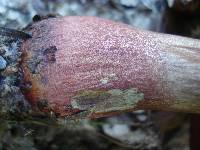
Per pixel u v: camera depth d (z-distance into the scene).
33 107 0.07
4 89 0.07
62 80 0.07
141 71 0.07
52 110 0.07
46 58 0.07
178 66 0.07
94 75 0.07
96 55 0.07
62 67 0.07
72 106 0.07
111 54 0.07
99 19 0.07
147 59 0.07
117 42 0.07
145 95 0.07
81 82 0.07
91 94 0.07
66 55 0.07
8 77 0.07
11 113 0.07
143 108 0.07
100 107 0.07
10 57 0.07
